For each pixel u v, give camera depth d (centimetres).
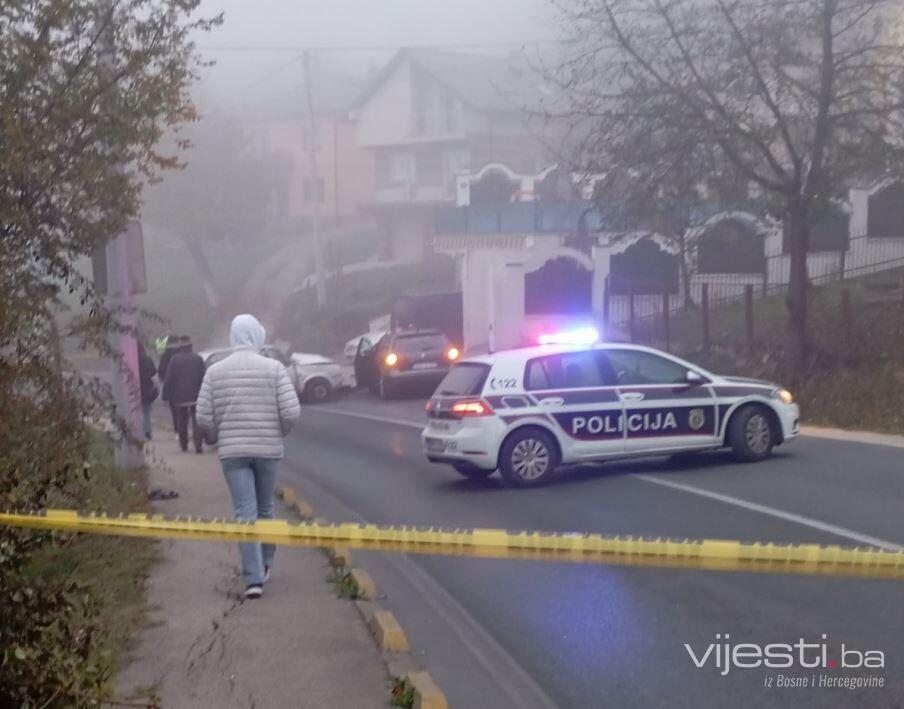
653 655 700
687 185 2139
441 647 744
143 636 707
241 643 695
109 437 953
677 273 3269
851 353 2120
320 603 789
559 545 543
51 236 845
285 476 1579
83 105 835
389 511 1221
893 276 2831
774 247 3097
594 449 1328
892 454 1462
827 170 2050
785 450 1513
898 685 625
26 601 527
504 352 1369
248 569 801
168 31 910
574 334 1444
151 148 942
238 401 814
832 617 752
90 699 520
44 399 775
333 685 623
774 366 2225
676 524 1045
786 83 2033
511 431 1314
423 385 2730
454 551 557
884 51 2012
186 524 614
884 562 512
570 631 763
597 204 2302
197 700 600
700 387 1369
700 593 829
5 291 742
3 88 820
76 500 767
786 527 1010
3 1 823
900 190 2705
